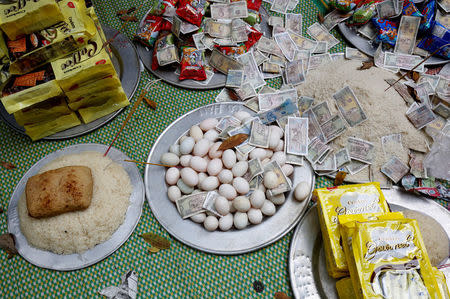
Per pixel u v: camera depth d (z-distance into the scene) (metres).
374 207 1.18
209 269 1.28
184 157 1.36
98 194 1.31
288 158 1.43
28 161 1.49
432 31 1.69
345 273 1.13
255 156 1.35
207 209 1.27
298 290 1.20
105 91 1.46
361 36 1.80
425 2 1.76
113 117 1.57
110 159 1.45
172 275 1.27
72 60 1.30
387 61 1.69
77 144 1.49
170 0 1.61
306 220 1.31
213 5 1.69
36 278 1.26
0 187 1.44
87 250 1.29
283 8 1.91
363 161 1.46
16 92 1.26
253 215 1.27
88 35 1.30
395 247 1.02
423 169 1.44
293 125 1.48
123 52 1.69
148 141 1.54
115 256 1.30
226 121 1.47
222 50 1.67
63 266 1.26
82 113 1.52
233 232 1.30
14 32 1.25
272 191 1.30
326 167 1.45
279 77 1.73
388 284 0.99
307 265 1.24
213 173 1.31
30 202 1.23
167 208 1.34
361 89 1.51
